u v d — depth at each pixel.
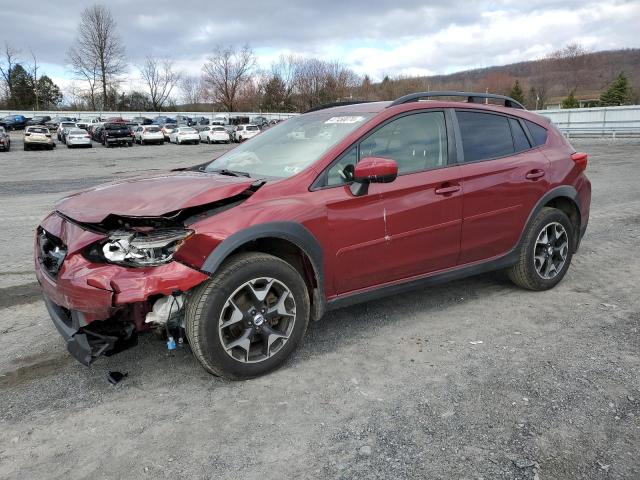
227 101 78.56
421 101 4.07
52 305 3.36
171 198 3.05
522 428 2.69
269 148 4.07
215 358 3.04
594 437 2.61
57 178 18.08
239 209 3.11
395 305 4.44
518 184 4.31
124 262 2.82
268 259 3.16
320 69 77.44
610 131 30.14
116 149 35.84
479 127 4.28
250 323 3.16
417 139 3.89
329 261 3.41
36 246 3.52
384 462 2.45
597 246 6.37
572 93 73.62
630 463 2.42
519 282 4.66
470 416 2.80
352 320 4.13
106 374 3.34
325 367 3.38
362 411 2.87
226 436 2.67
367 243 3.54
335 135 3.74
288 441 2.62
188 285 2.85
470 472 2.38
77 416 2.88
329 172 3.46
